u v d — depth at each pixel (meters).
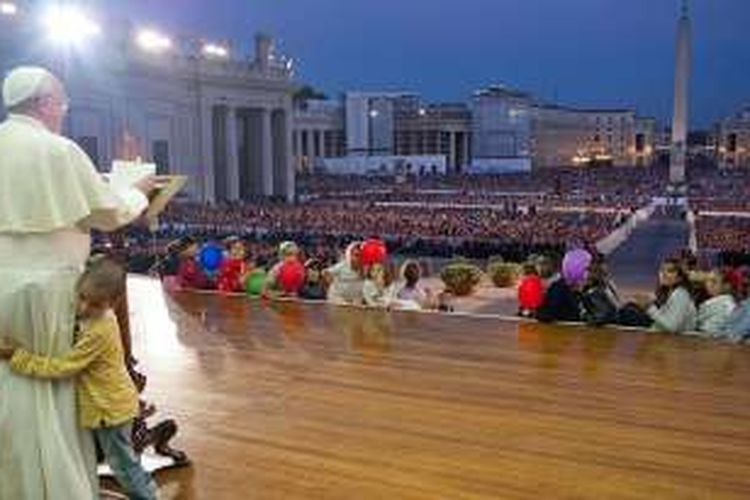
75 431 3.04
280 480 4.23
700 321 7.78
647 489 4.12
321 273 10.38
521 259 26.55
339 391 5.88
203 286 10.73
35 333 2.91
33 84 2.92
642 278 24.78
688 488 4.14
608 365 6.59
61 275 2.93
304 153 97.94
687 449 4.68
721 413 5.34
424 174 100.50
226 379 6.21
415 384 6.04
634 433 4.95
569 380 6.15
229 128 57.56
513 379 6.18
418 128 109.94
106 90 45.25
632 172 113.12
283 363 6.71
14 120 2.93
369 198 63.28
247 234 32.47
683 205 55.00
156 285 11.04
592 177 99.56
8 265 2.89
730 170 123.56
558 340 7.50
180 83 52.31
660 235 39.53
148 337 7.73
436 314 8.82
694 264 9.08
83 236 3.04
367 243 9.85
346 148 103.62
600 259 8.57
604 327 8.05
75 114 43.12
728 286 8.09
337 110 102.75
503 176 98.44
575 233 30.58
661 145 151.50
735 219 40.22
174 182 3.45
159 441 4.37
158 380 6.18
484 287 16.20
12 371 2.93
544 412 5.36
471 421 5.18
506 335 7.73
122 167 3.34
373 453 4.62
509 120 115.25
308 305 9.44
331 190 75.62
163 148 51.12
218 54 56.84
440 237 30.19
